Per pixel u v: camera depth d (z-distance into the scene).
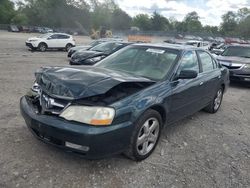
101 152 3.33
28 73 10.40
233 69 10.41
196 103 5.32
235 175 3.84
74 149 3.35
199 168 3.94
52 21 99.25
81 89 3.35
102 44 13.80
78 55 12.32
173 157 4.18
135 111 3.57
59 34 23.34
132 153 3.74
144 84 3.98
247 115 6.78
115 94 3.61
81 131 3.21
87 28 104.19
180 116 4.80
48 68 4.01
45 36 22.78
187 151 4.42
